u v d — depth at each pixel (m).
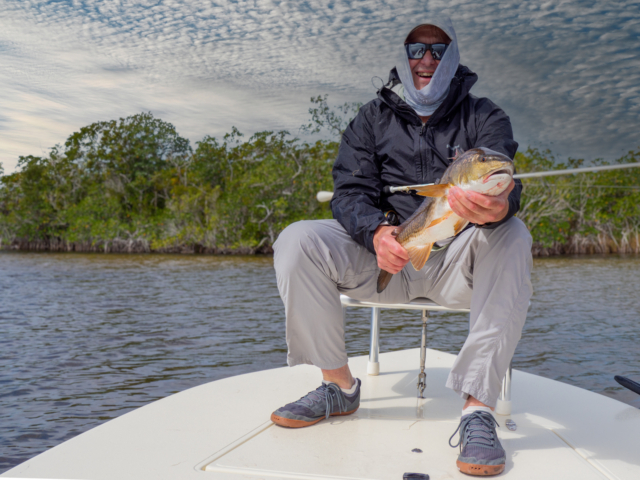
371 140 2.11
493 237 1.69
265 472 1.47
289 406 1.85
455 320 10.50
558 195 34.47
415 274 1.96
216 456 1.58
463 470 1.48
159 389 5.84
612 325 9.92
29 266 24.34
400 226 1.64
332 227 1.86
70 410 5.12
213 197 36.84
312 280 1.79
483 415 1.58
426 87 1.98
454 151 1.99
